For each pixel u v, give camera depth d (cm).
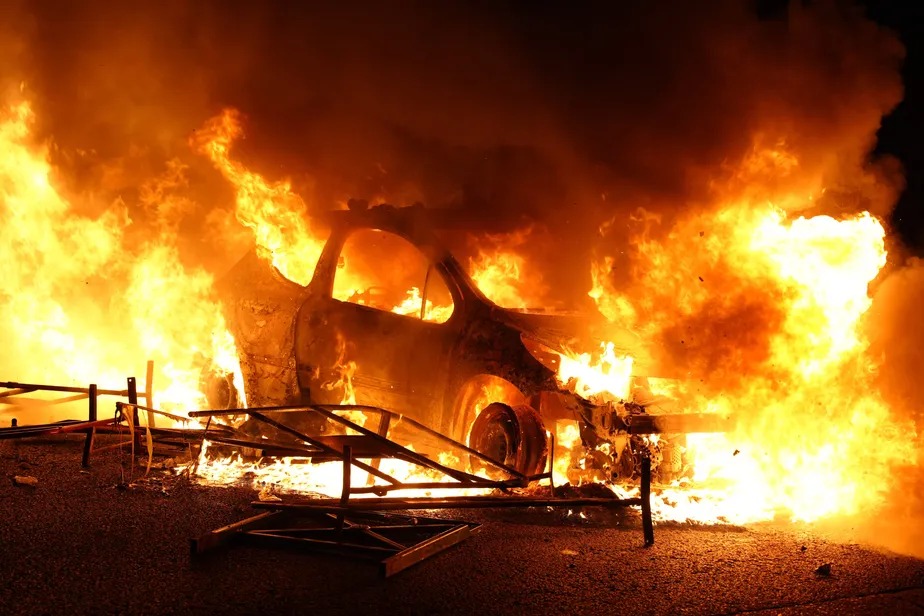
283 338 734
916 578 436
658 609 380
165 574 402
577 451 635
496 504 496
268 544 451
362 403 696
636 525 533
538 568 434
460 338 660
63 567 405
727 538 507
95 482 594
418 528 489
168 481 611
